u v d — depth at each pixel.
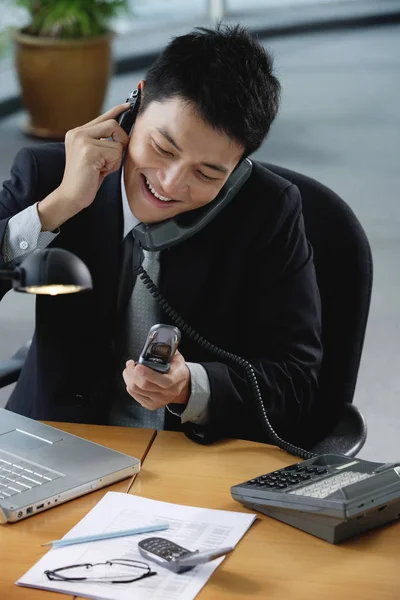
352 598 1.68
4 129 8.82
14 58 8.36
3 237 2.41
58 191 2.39
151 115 2.22
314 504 1.85
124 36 11.72
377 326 5.48
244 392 2.37
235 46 2.18
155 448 2.24
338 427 2.54
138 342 2.56
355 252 2.66
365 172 8.06
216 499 2.01
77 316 2.54
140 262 2.45
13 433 2.21
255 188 2.54
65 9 7.98
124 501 1.97
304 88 10.77
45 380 2.57
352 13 14.16
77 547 1.79
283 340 2.51
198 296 2.52
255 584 1.71
